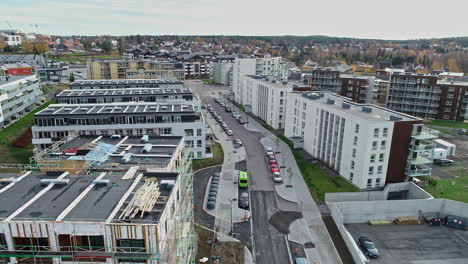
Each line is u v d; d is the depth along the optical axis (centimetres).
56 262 2830
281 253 5306
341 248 5478
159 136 5562
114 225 2723
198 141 8788
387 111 8044
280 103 11919
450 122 13512
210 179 7856
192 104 9575
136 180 3656
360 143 7069
